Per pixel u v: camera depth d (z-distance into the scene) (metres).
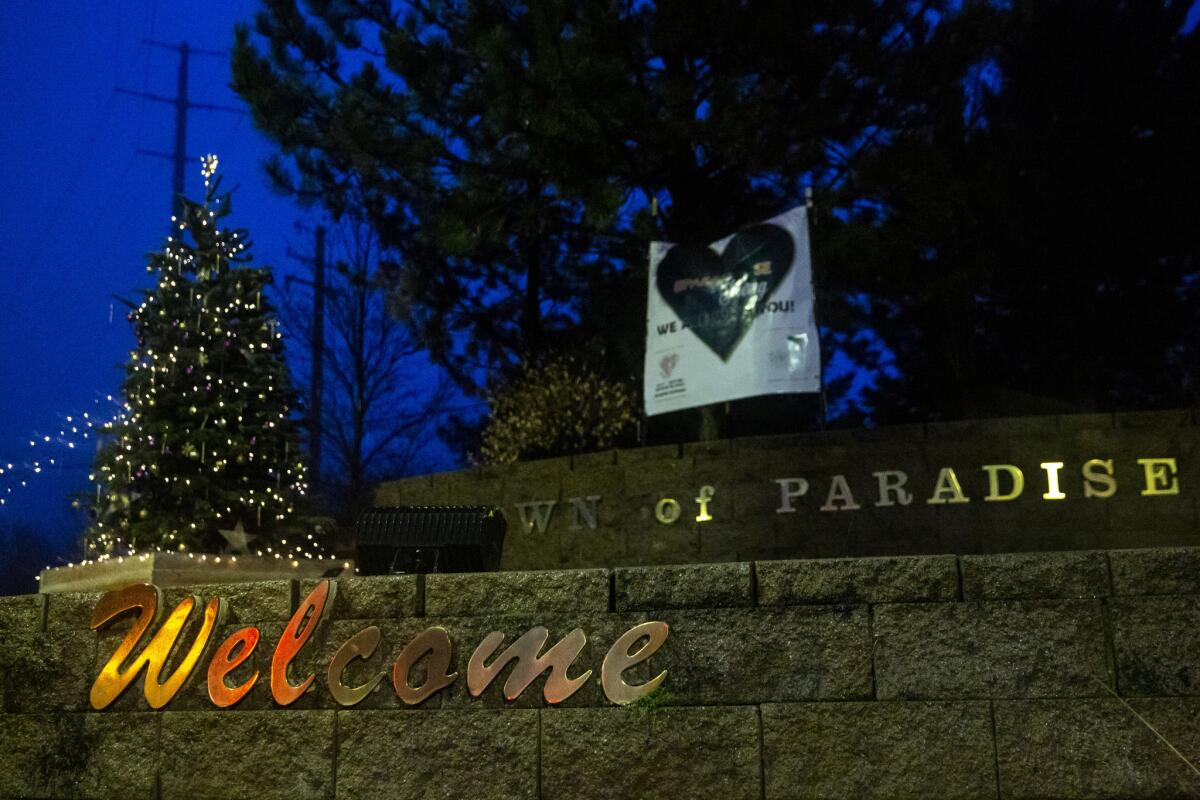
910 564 7.17
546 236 19.33
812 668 7.13
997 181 16.62
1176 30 18.53
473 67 17.64
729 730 7.12
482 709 7.40
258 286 13.73
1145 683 6.85
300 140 18.52
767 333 13.55
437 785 7.36
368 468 29.53
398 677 7.53
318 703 7.64
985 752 6.89
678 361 14.04
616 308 19.38
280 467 13.31
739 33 15.07
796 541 12.64
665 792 7.10
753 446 13.04
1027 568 7.07
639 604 7.39
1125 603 6.96
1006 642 7.00
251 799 7.61
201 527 12.62
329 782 7.50
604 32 15.55
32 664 8.23
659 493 13.36
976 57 15.20
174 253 13.53
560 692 7.32
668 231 16.64
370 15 18.14
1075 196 18.11
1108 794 6.76
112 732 7.95
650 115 15.00
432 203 18.78
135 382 13.02
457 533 8.49
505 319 20.72
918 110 15.55
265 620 7.91
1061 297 18.77
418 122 17.55
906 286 15.52
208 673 7.88
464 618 7.58
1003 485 12.11
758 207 16.97
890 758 6.96
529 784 7.25
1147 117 18.36
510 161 17.05
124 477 12.62
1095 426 12.02
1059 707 6.89
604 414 15.59
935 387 20.94
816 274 15.17
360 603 7.72
